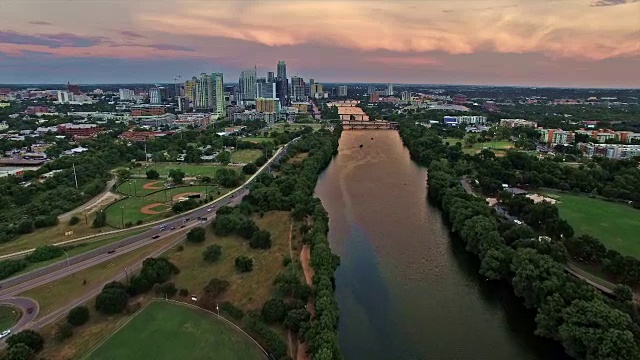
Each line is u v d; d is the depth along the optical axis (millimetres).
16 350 163000
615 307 180000
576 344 168750
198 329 186375
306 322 183625
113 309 196500
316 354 159250
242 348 173875
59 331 179500
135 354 169500
